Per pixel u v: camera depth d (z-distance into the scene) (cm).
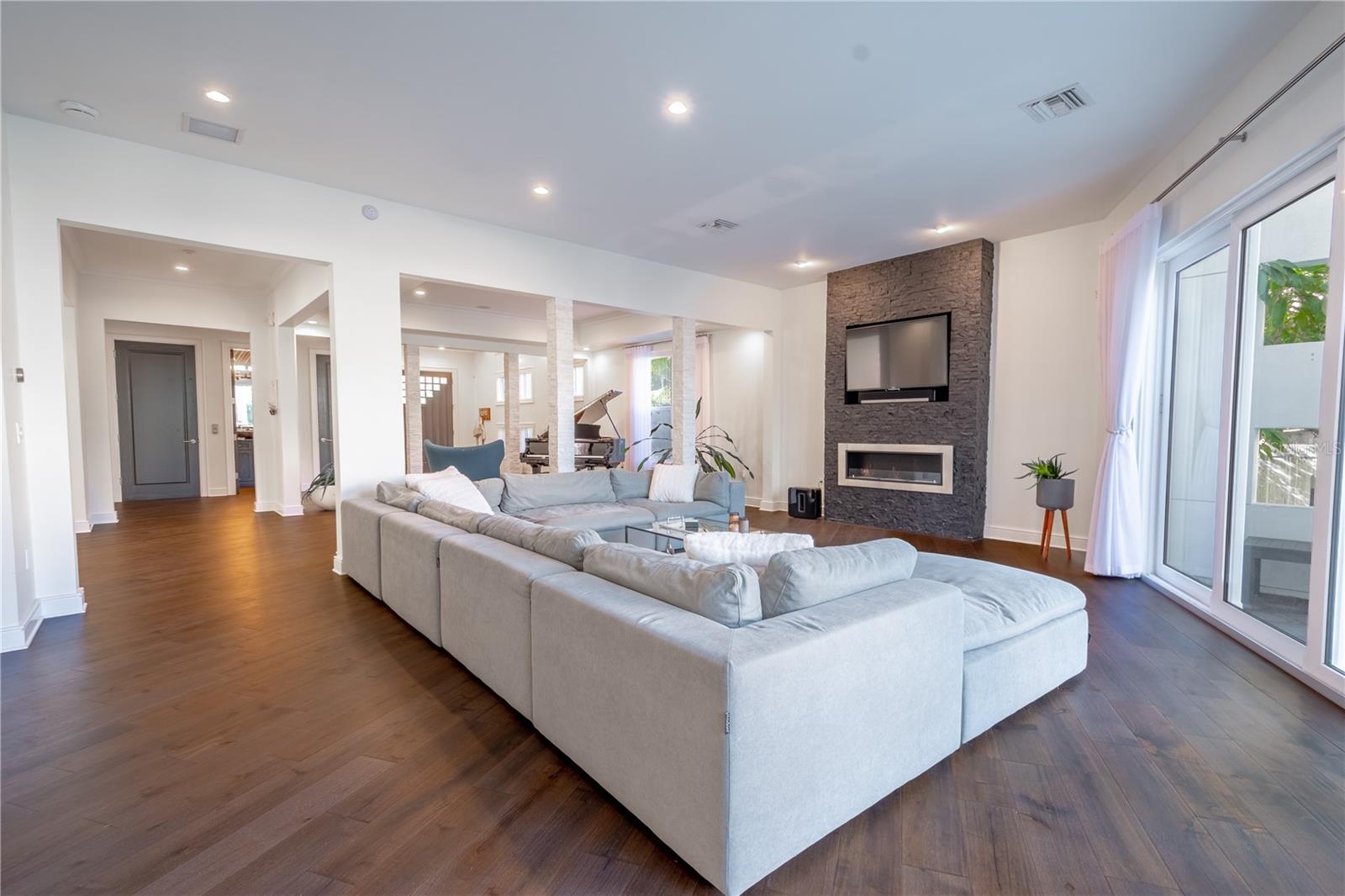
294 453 693
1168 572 388
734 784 130
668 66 269
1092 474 494
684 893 137
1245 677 254
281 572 429
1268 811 167
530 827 161
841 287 640
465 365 1234
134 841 155
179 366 825
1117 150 355
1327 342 235
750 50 257
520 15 233
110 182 332
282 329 677
